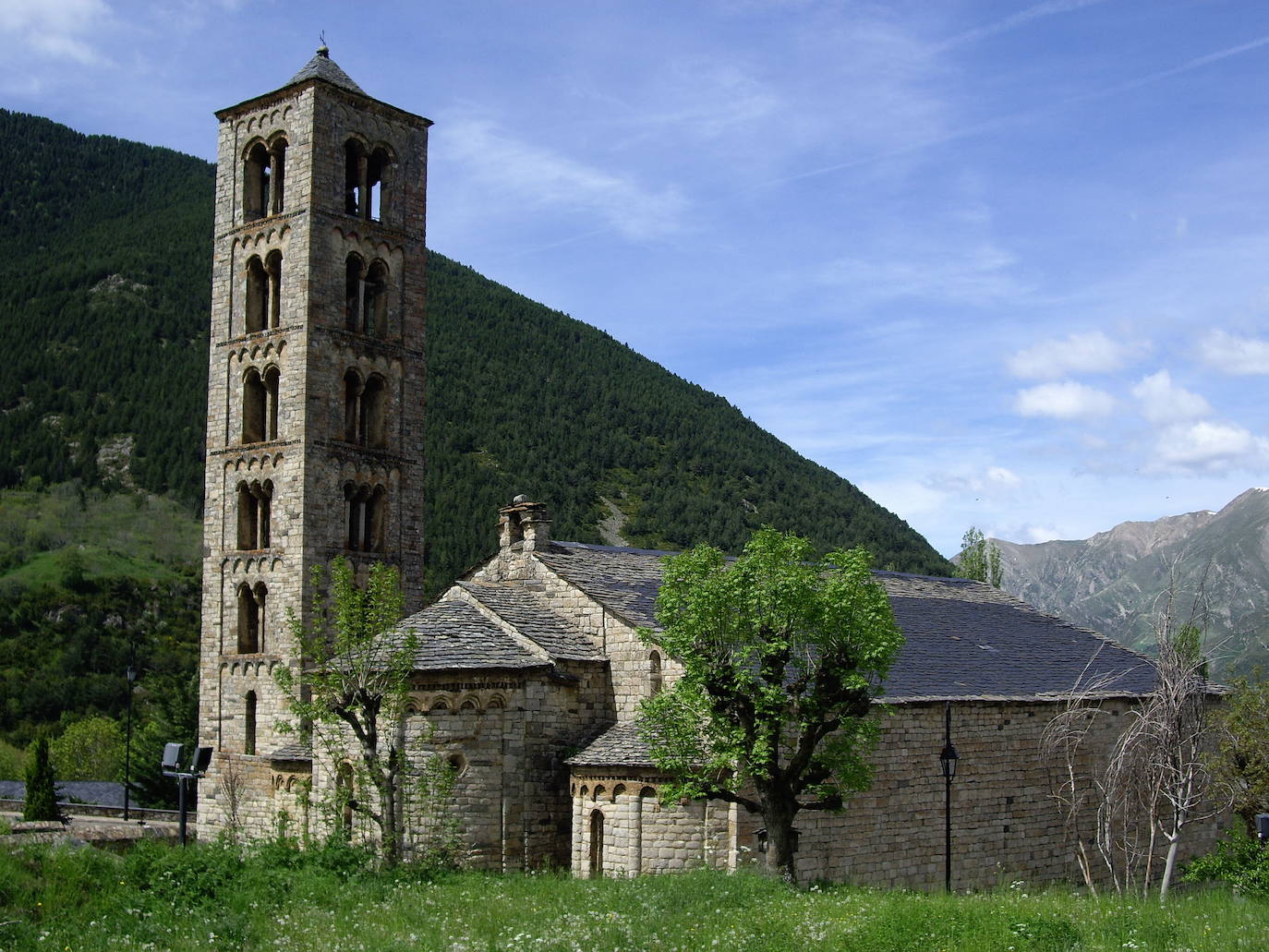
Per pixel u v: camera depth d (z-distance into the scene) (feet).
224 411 176.96
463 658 128.88
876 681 139.74
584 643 140.26
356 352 174.19
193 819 208.74
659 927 88.48
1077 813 156.56
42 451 547.08
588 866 127.34
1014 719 151.94
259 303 177.99
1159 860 163.53
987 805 147.23
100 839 131.03
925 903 96.58
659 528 555.28
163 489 540.11
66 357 599.16
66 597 433.48
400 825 126.11
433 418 594.24
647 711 112.68
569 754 131.75
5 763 305.94
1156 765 115.34
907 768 138.72
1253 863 123.85
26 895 95.14
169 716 246.68
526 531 151.53
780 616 109.91
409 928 91.66
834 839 130.00
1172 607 118.42
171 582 469.57
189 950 84.17
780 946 80.84
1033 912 92.43
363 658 126.11
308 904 101.09
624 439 634.02
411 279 183.01
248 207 178.50
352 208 184.14
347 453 171.53
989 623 184.34
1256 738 146.61
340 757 134.21
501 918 95.14
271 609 168.25
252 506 175.22
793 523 578.25
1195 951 79.71
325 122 172.65
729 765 111.86
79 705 375.25
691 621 111.04
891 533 590.55
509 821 127.75
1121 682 171.01
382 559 174.81
